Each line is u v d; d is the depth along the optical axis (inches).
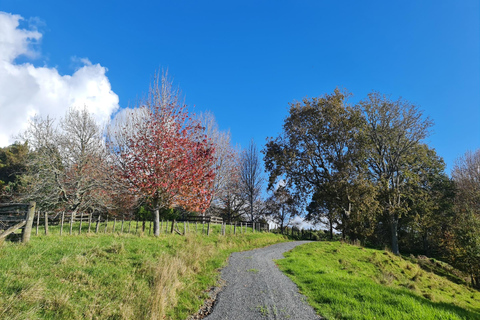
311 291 400.5
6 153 2039.9
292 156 1374.3
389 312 311.3
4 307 204.8
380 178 1501.0
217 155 1357.0
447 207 1662.2
